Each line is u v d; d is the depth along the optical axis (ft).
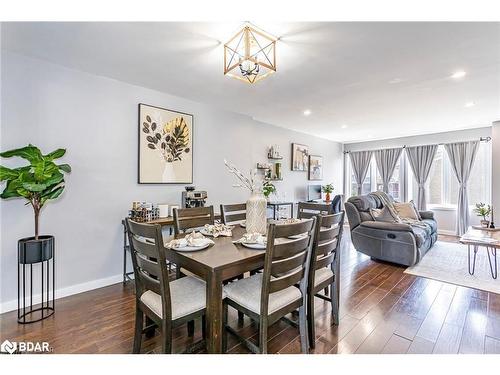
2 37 6.68
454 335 6.41
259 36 6.61
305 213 9.22
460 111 13.65
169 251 5.68
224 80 9.54
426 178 19.67
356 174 23.81
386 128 18.12
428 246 13.76
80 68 8.56
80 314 7.35
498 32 6.38
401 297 8.57
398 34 6.51
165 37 6.69
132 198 10.02
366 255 13.34
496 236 10.74
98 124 9.14
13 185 6.64
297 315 7.32
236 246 5.91
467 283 9.70
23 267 7.20
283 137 18.35
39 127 7.96
